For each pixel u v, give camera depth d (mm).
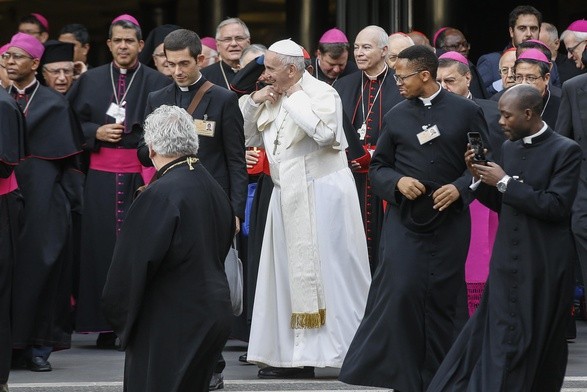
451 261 32062
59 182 40281
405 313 31734
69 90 43250
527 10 48531
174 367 25969
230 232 27078
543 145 29781
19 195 36562
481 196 31047
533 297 29562
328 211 36438
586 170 37250
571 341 43562
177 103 36094
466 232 32344
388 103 41844
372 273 41219
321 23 65625
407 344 31703
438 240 31969
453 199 31688
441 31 50219
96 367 39156
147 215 25875
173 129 26484
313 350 36375
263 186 37812
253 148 39781
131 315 25875
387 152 32594
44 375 37844
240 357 39844
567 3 71562
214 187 26734
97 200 42344
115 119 42625
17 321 38531
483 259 39875
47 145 39938
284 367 36625
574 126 37562
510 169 30031
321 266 36406
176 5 78250
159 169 26672
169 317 26000
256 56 41344
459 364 30125
